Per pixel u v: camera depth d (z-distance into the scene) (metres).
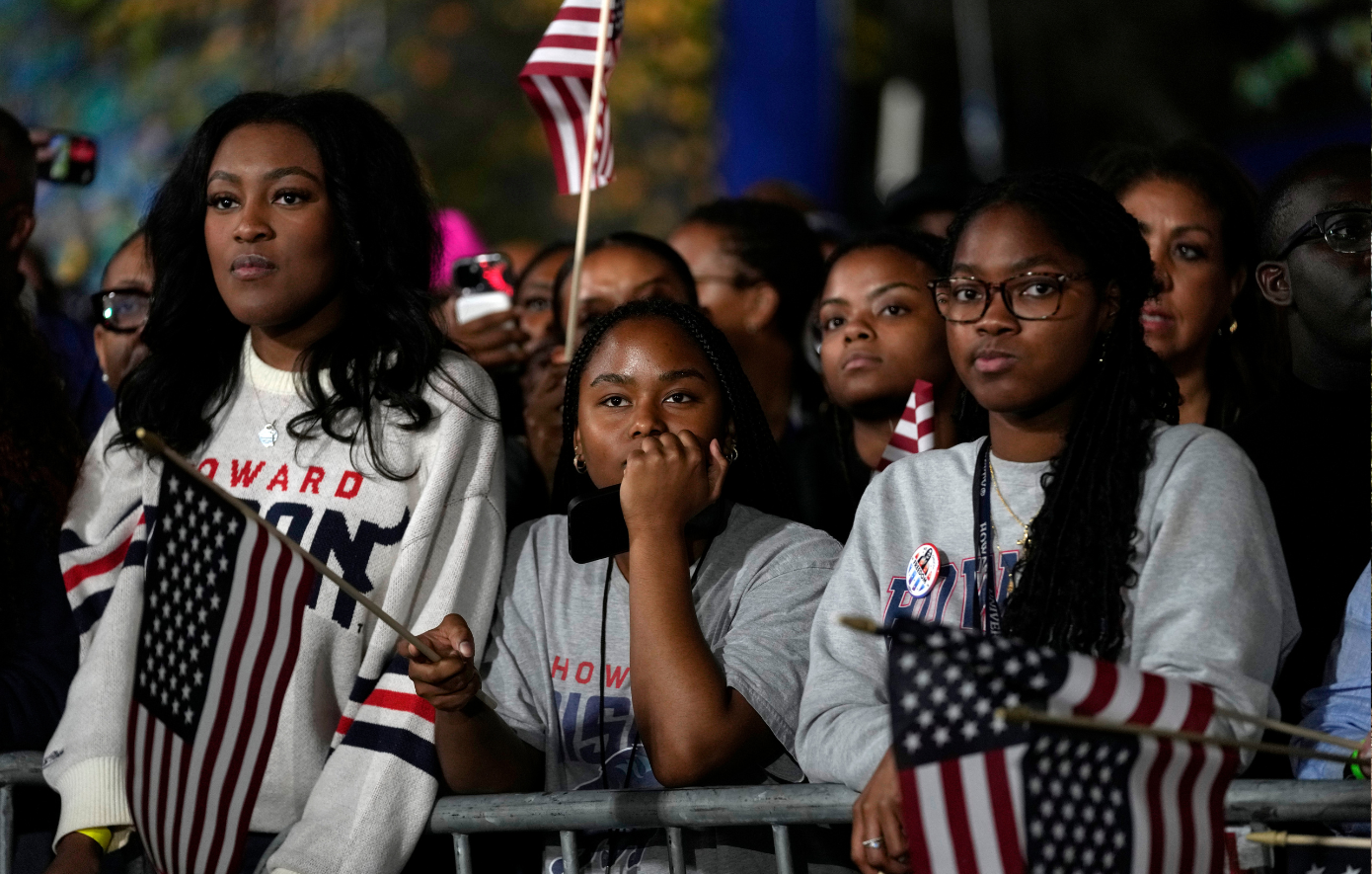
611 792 11.34
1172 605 10.19
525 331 19.62
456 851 12.01
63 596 14.20
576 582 12.95
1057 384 10.96
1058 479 10.88
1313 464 12.85
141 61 52.72
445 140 57.78
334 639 12.53
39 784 13.35
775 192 28.14
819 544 12.69
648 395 12.68
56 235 43.34
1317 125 51.16
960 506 11.36
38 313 20.08
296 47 54.56
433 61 57.81
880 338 16.34
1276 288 13.78
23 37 53.00
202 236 13.68
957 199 24.00
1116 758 9.32
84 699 12.85
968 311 11.12
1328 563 12.43
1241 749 9.53
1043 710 9.17
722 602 12.47
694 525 12.66
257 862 12.52
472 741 11.87
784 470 13.60
